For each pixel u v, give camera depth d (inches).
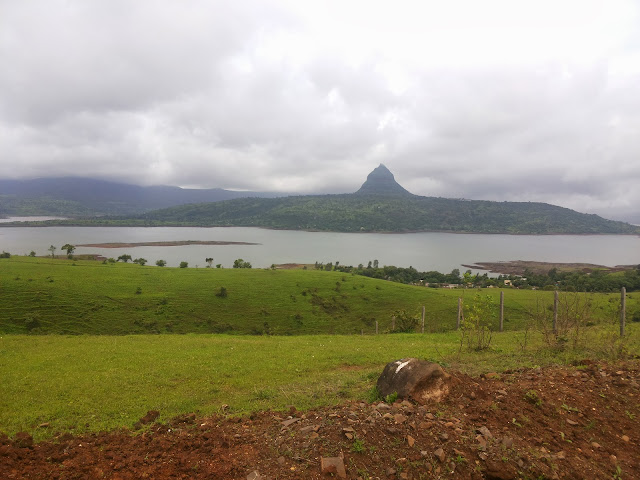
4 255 3821.4
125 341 803.4
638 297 938.1
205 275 3341.5
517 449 230.4
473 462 217.6
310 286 3225.9
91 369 525.0
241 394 416.8
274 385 442.9
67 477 205.5
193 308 2667.3
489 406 288.0
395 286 3368.6
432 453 222.5
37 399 398.6
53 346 727.1
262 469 211.5
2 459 219.3
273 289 3117.6
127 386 443.8
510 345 608.1
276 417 289.3
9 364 558.9
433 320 2447.1
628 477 216.8
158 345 737.0
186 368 524.4
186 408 369.1
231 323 2561.5
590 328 629.3
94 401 393.4
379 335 913.5
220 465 216.7
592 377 354.6
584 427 269.1
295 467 211.9
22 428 323.3
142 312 2507.4
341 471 206.5
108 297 2605.8
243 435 254.4
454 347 626.2
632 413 288.8
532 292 2453.2
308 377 479.8
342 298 3051.2
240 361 567.8
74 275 2906.0
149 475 206.4
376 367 526.3
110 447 247.6
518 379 355.3
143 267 3538.4
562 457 227.1
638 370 374.9
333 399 360.8
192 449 237.9
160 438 257.1
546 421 273.0
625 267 6358.3
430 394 305.1
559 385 332.5
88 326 2258.9
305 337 917.8
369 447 227.6
